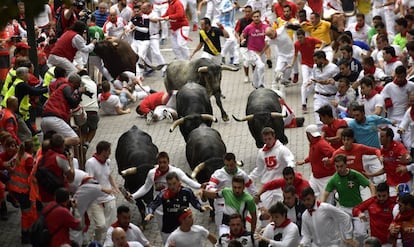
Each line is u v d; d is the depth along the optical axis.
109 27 36.03
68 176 21.73
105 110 32.38
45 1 13.53
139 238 20.08
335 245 20.27
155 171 22.23
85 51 28.58
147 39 36.72
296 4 37.16
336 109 27.56
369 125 24.09
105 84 32.09
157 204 21.12
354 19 38.81
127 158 24.00
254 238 20.11
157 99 31.55
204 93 27.66
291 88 34.28
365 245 18.52
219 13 38.91
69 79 25.44
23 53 27.22
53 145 21.80
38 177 21.67
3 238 23.48
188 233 19.88
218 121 31.08
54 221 19.61
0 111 24.53
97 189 21.75
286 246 19.73
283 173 21.30
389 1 37.78
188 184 22.14
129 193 22.97
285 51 33.31
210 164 23.55
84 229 22.12
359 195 21.33
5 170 23.17
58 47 28.39
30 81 26.53
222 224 20.95
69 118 25.55
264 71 33.75
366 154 22.56
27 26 27.23
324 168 22.72
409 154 23.91
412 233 20.00
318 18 33.44
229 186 22.02
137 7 36.47
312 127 22.84
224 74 36.59
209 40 35.47
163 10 40.72
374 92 26.03
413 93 24.61
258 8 40.09
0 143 23.78
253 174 23.36
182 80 30.53
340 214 20.16
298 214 20.81
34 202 22.52
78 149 26.00
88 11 33.81
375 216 20.61
